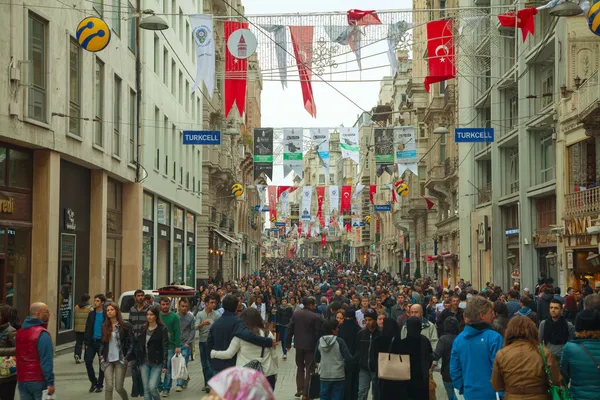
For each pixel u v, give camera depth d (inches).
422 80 2775.6
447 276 2428.6
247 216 3811.5
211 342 495.5
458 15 940.6
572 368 343.9
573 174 1309.1
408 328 483.2
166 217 1774.1
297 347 687.1
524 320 331.6
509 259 1770.4
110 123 1227.9
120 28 1300.4
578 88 1259.8
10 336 472.7
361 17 895.1
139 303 630.5
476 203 2009.1
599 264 1190.3
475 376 364.5
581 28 1310.3
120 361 583.8
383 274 2770.7
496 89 1761.8
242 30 910.4
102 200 1197.7
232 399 150.6
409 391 479.5
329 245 7396.7
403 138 1582.2
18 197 941.2
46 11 959.0
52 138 972.6
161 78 1669.5
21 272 951.6
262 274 3476.9
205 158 2281.0
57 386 783.1
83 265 1157.7
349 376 570.9
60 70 1003.3
